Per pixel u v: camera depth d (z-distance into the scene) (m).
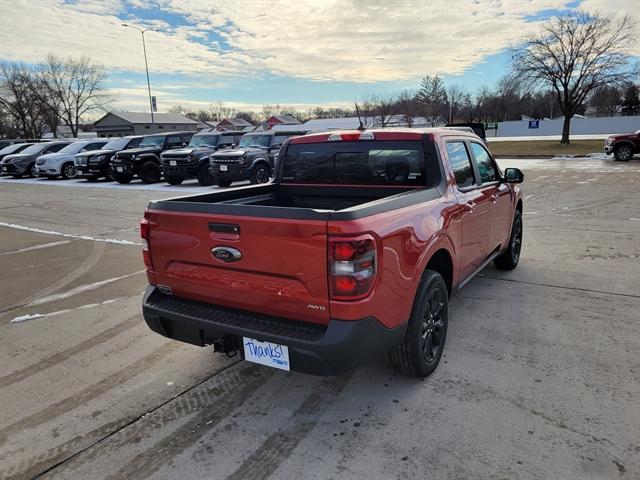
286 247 2.64
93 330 4.55
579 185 13.84
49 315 4.96
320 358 2.62
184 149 17.48
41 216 11.73
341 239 2.49
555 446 2.64
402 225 2.90
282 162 4.53
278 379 3.53
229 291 2.94
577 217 9.20
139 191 16.38
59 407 3.25
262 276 2.78
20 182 22.06
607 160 22.72
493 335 4.07
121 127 90.62
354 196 4.18
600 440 2.67
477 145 4.68
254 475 2.52
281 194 4.57
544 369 3.48
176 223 3.06
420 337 3.22
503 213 5.19
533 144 36.34
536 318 4.40
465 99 78.38
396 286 2.85
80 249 7.98
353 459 2.61
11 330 4.60
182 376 3.63
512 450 2.62
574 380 3.31
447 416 2.96
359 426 2.90
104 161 20.20
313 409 3.11
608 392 3.15
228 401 3.25
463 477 2.44
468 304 4.79
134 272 6.47
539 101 83.19
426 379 3.41
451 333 4.13
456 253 3.77
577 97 34.66
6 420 3.12
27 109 65.38
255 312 2.93
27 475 2.59
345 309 2.56
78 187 18.61
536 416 2.91
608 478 2.39
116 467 2.63
